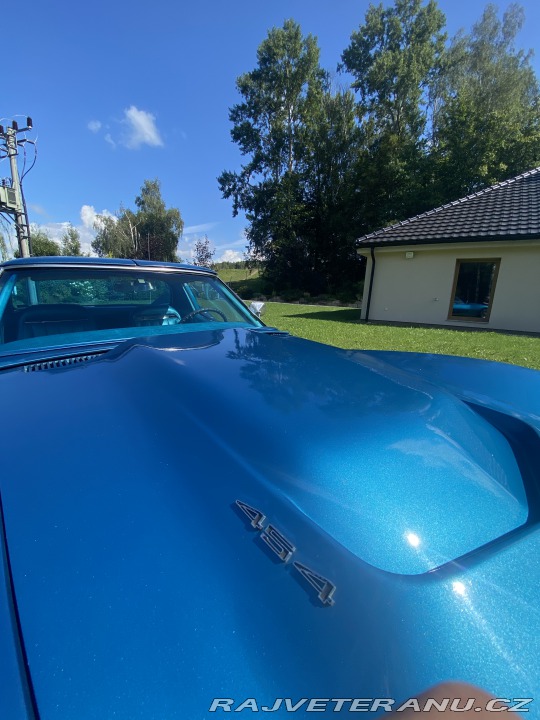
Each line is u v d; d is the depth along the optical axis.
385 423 0.97
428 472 0.85
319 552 0.67
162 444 0.95
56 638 0.58
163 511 0.77
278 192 26.98
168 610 0.61
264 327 2.27
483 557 0.70
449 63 28.38
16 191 14.64
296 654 0.55
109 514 0.77
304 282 28.02
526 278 10.50
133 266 2.34
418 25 27.33
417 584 0.63
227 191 30.48
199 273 2.60
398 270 12.72
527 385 1.66
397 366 1.94
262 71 27.41
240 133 29.05
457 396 1.46
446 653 0.55
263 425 0.94
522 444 1.16
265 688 0.52
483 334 8.94
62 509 0.79
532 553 0.72
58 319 2.18
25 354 1.61
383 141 23.56
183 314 2.61
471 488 0.84
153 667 0.55
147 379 1.23
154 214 49.91
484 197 13.04
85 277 2.21
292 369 1.30
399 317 12.88
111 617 0.60
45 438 1.00
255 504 0.76
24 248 15.41
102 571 0.67
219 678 0.53
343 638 0.56
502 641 0.57
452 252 11.64
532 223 10.45
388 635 0.56
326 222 27.02
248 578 0.64
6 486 0.86
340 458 0.83
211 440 0.93
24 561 0.70
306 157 27.02
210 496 0.79
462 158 20.14
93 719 0.50
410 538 0.71
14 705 0.51
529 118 23.69
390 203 23.38
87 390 1.23
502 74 26.23
